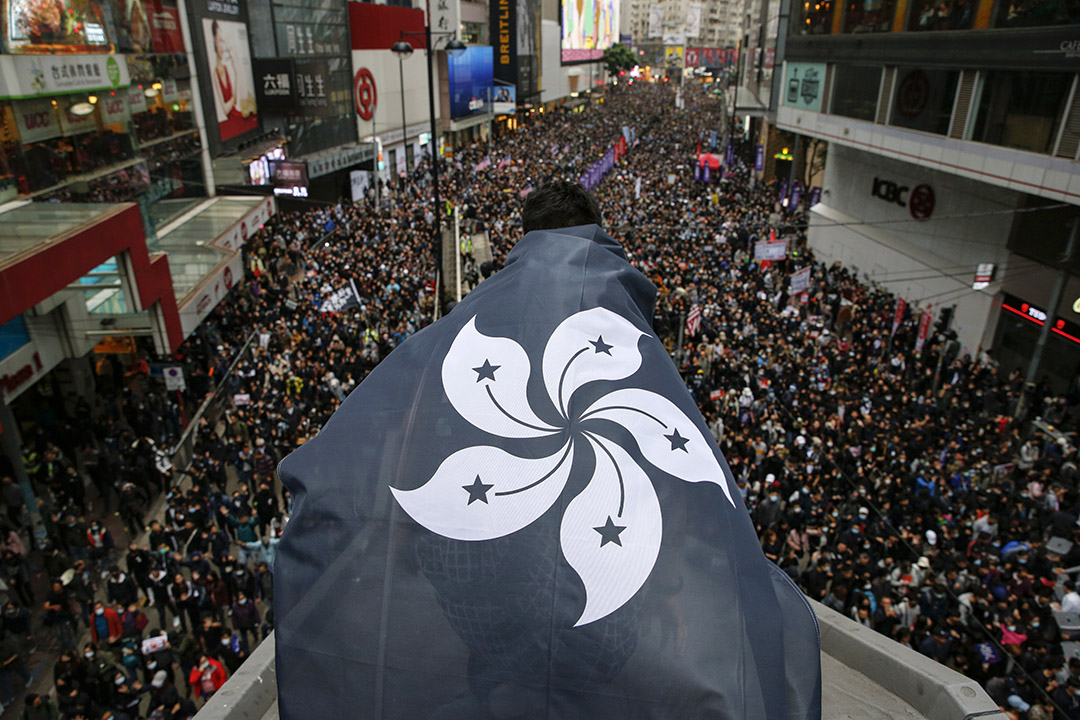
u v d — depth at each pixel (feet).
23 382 44.83
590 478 4.70
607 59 411.34
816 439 45.62
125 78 72.69
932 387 57.11
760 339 64.44
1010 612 30.19
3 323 37.93
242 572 36.99
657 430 5.03
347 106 137.49
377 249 90.33
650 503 4.65
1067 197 52.70
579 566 4.35
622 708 3.98
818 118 95.96
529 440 4.87
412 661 4.19
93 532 40.24
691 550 4.48
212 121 98.53
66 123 63.16
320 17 125.90
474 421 4.96
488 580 4.32
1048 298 60.54
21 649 33.99
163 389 55.26
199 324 62.64
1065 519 36.58
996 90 60.39
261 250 91.97
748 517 5.02
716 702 3.92
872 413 51.80
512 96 222.48
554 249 6.11
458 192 128.06
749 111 143.02
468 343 5.44
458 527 4.50
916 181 79.20
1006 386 59.98
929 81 69.82
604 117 283.59
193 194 93.20
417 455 4.82
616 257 6.27
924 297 76.54
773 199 127.65
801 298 72.43
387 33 150.82
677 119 280.51
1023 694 27.27
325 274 79.82
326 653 4.28
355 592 4.38
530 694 4.07
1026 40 55.36
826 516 39.11
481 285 6.19
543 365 5.23
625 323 5.65
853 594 33.04
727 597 4.32
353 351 60.95
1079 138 51.44
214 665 30.76
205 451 48.96
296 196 105.19
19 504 41.78
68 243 43.32
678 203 117.29
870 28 80.79
